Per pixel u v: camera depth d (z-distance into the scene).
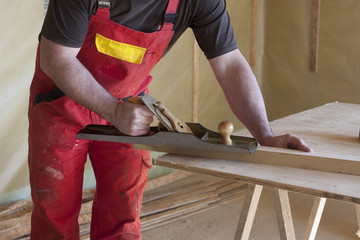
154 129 1.56
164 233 2.91
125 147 1.92
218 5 1.74
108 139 1.52
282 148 1.46
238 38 4.26
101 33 1.67
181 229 2.96
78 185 1.97
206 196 3.37
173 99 3.81
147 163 2.03
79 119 1.82
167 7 1.68
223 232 2.93
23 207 3.00
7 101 2.91
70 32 1.49
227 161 1.45
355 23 3.89
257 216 3.12
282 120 2.06
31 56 2.96
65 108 1.79
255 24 4.32
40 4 2.93
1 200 3.02
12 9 2.81
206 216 3.13
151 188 3.48
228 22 1.81
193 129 1.57
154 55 1.82
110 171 1.97
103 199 2.03
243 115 1.77
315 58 4.17
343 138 1.76
